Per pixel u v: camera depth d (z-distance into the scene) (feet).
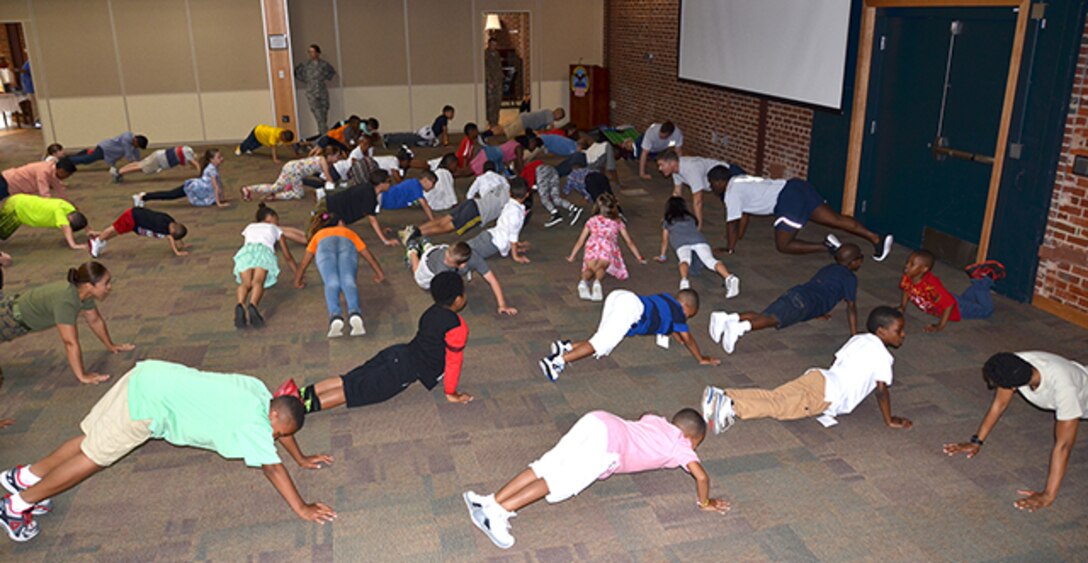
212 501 13.47
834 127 29.89
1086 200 20.47
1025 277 22.34
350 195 26.35
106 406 12.16
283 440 13.62
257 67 48.75
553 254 26.91
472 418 16.07
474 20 50.93
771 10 32.09
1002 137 22.53
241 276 20.92
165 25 46.83
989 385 13.79
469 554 12.14
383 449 14.94
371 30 49.55
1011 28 22.49
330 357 18.88
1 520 12.16
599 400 16.85
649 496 13.61
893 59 27.32
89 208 33.35
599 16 52.60
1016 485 13.93
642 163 38.45
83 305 17.43
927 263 20.29
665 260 26.13
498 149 36.47
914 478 14.11
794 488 13.80
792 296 19.44
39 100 46.50
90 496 13.57
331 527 12.75
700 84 38.78
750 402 15.07
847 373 15.47
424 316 15.80
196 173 40.37
